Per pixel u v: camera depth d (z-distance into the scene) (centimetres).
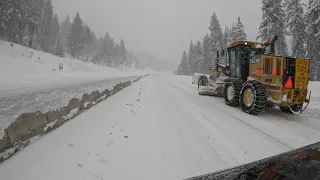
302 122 518
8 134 248
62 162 254
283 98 543
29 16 3831
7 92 293
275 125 477
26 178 217
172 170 260
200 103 742
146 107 607
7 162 240
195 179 134
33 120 295
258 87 566
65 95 396
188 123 466
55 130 350
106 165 258
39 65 2422
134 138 352
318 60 2044
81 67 3684
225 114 578
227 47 857
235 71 802
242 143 361
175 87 1324
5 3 2838
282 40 2350
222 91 866
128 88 1066
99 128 384
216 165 278
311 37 2017
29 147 279
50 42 6419
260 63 601
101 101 637
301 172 119
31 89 348
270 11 2252
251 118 539
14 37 3500
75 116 441
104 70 4356
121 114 500
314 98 906
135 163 270
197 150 323
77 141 317
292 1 2288
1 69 1761
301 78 550
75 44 5800
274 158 149
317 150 147
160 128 417
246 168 141
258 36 2394
